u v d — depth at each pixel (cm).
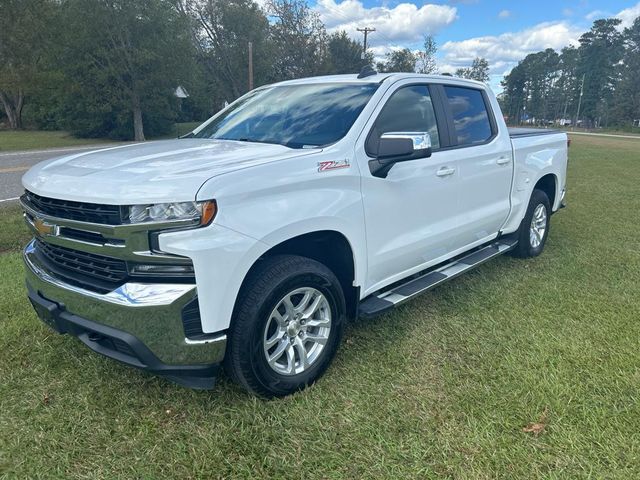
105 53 3014
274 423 257
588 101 10000
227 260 232
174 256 223
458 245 418
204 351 238
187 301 228
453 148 395
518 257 545
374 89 341
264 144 318
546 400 274
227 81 4816
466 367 313
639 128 7856
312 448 239
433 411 267
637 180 1182
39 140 3077
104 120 3312
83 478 220
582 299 427
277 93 398
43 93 3294
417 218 354
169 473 224
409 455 234
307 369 287
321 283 283
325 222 279
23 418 259
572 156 1877
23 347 329
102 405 271
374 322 379
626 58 8838
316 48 5109
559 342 345
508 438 245
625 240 629
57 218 248
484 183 430
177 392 283
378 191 314
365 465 229
